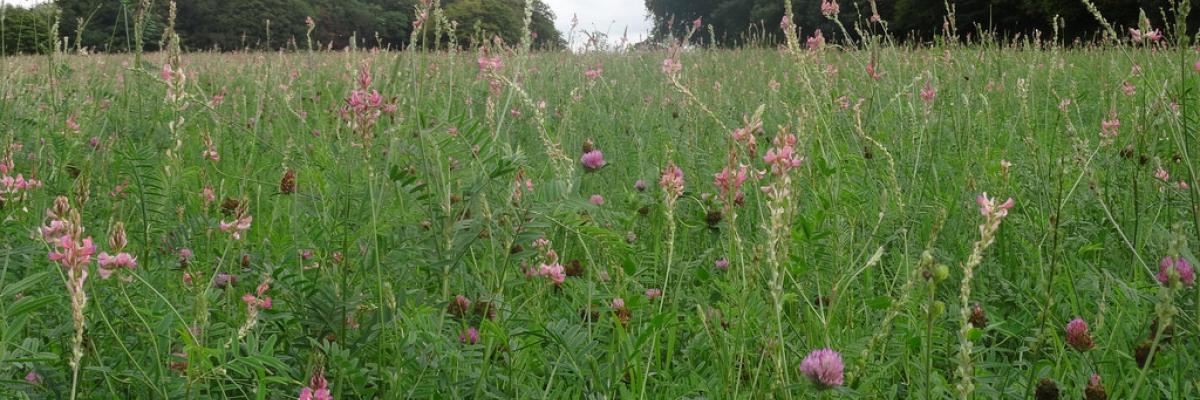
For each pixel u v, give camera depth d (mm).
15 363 1764
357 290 2236
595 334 2369
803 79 3590
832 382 1695
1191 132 3578
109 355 2168
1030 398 2111
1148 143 3986
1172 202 3396
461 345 2123
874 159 4148
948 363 2203
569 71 8367
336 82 8758
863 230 3135
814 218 2805
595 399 2053
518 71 2924
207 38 32875
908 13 29703
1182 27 2588
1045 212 3387
